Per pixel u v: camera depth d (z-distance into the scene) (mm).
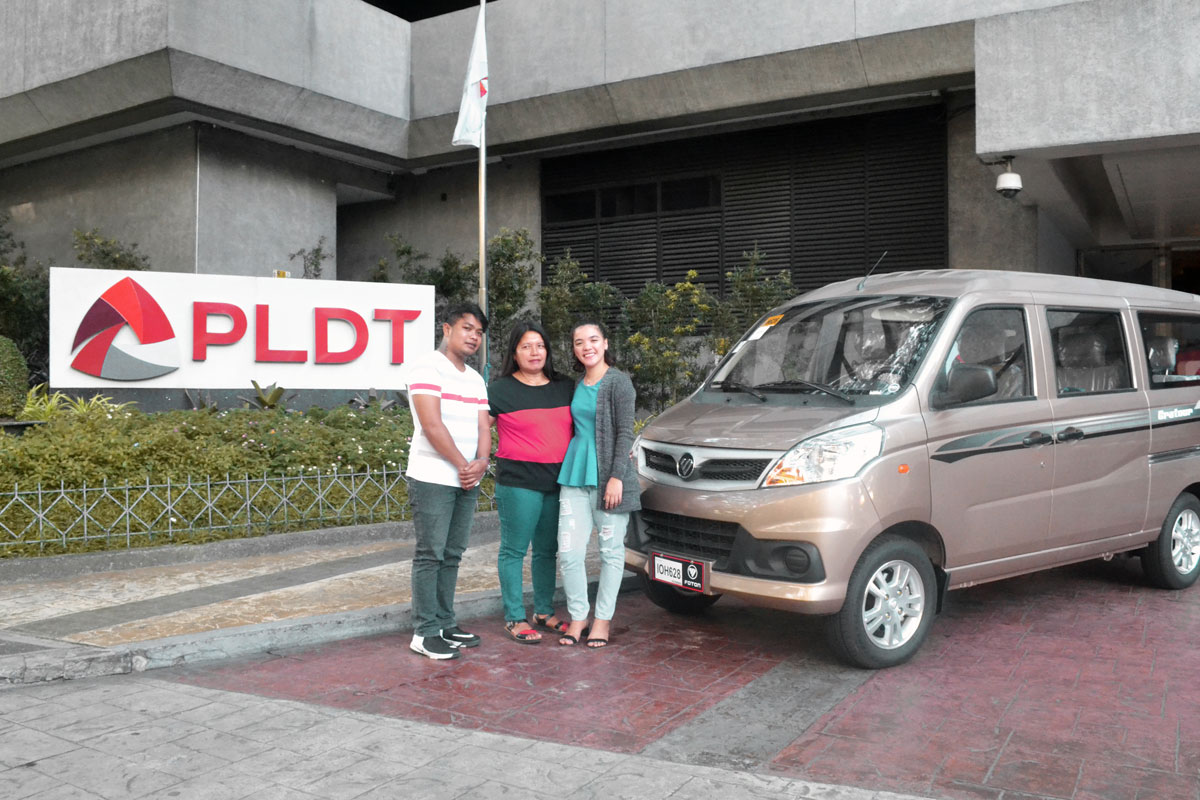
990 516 5098
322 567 6848
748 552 4680
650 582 5688
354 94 14820
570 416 5211
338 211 18391
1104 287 6246
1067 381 5668
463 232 17016
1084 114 8852
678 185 15258
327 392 11359
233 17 12953
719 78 13180
